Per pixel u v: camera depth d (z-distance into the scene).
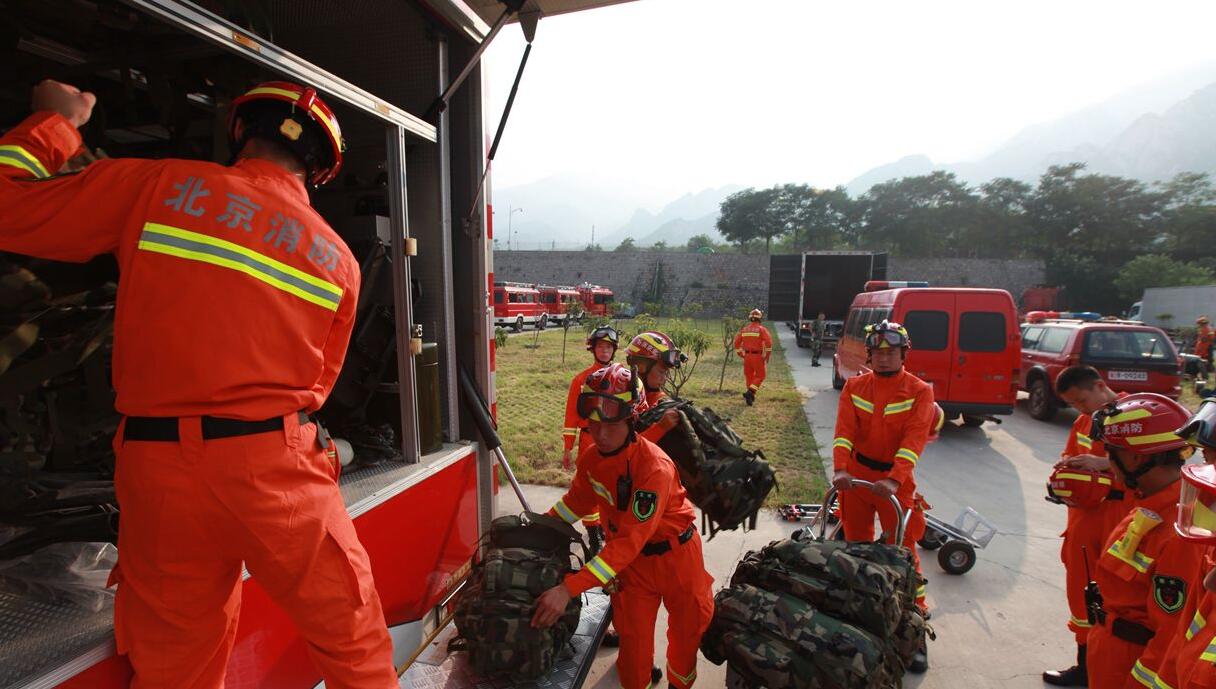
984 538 4.49
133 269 1.29
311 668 2.03
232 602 1.48
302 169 1.59
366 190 3.11
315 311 1.45
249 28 2.26
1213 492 1.52
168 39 2.16
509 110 3.04
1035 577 4.48
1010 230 73.06
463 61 3.15
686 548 2.54
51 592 1.55
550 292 37.34
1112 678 2.30
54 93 1.45
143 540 1.30
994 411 8.55
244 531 1.32
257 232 1.36
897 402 3.56
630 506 2.36
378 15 3.08
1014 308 8.50
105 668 1.41
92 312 2.02
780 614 2.27
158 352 1.28
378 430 2.79
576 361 17.38
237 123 1.58
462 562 3.03
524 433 8.41
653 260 53.47
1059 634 3.74
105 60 2.16
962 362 8.59
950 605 4.07
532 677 2.35
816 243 87.88
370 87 3.16
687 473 2.80
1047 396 10.04
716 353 19.53
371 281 2.74
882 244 82.94
